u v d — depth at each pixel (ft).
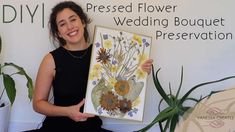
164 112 4.96
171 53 5.88
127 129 5.95
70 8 5.16
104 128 5.90
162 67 5.90
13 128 5.86
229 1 5.85
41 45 5.74
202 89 5.99
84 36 5.42
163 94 5.27
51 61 5.11
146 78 5.07
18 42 5.71
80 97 5.17
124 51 5.03
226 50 5.94
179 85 5.90
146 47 5.11
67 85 5.15
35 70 5.78
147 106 5.96
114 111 4.91
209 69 5.96
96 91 4.88
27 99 5.83
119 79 4.97
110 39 5.00
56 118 5.16
